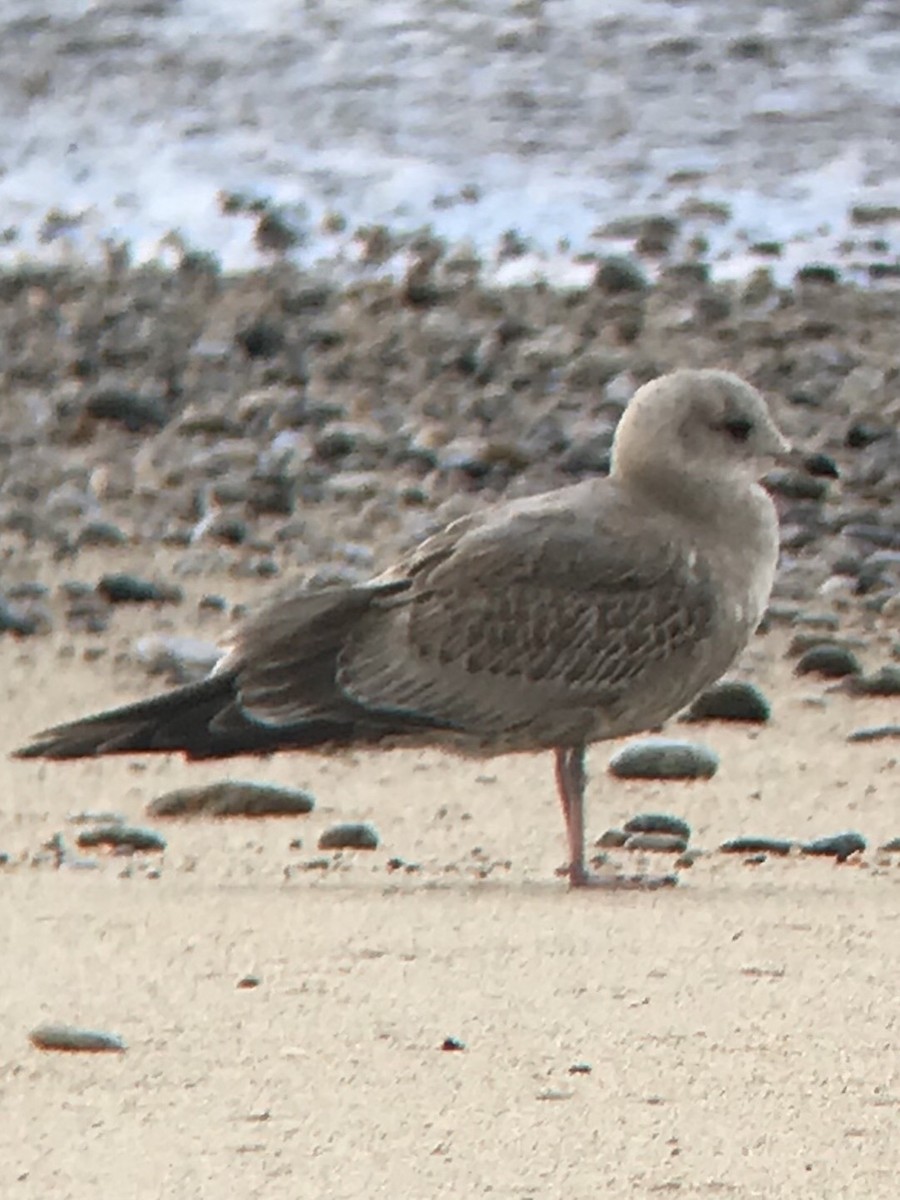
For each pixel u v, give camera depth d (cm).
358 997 978
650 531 1268
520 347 2541
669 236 2981
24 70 3559
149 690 1634
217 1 3769
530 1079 878
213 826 1318
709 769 1429
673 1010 962
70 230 3038
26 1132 826
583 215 3075
